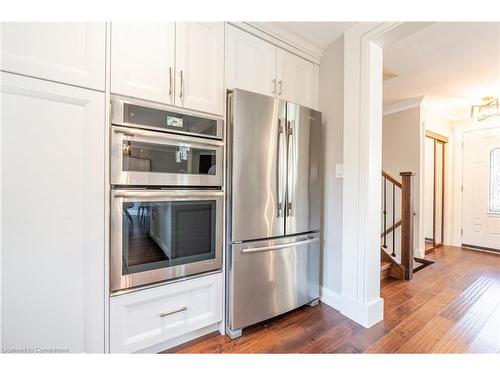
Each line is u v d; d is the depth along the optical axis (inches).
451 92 132.5
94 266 46.8
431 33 81.3
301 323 71.6
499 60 99.1
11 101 39.9
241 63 67.2
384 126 160.9
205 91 60.4
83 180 45.6
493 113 157.8
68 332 45.1
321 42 82.3
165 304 55.7
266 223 68.1
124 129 49.1
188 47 57.4
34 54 41.1
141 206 51.9
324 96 85.7
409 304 84.4
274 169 69.4
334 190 82.4
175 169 55.9
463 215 172.7
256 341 62.8
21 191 40.8
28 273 41.6
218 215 63.1
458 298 89.4
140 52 51.2
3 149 39.5
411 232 107.9
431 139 168.4
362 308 70.4
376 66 71.5
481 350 60.1
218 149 62.6
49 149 42.6
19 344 41.5
